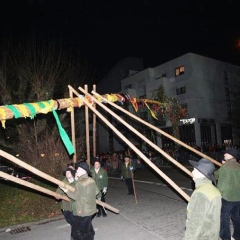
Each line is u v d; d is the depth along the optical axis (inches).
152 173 791.1
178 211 329.1
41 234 275.4
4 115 236.2
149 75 1503.4
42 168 393.7
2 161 461.1
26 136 420.2
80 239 208.5
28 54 472.4
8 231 290.8
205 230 125.7
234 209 216.7
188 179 608.4
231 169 213.3
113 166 928.9
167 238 241.9
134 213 334.3
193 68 1325.0
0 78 439.5
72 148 270.2
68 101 288.2
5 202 331.6
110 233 266.2
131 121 1114.1
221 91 1409.9
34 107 256.8
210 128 1348.4
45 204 339.3
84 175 213.3
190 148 281.1
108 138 1615.4
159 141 1346.0
